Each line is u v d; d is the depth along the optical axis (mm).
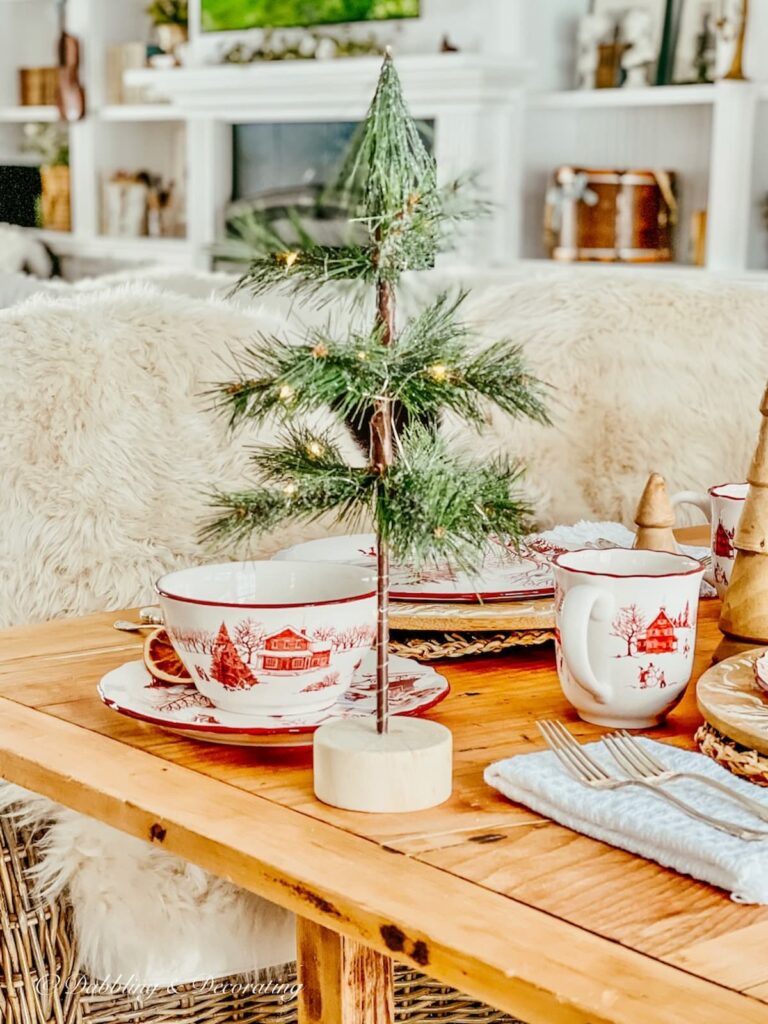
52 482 1463
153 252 5816
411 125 675
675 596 833
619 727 853
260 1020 1156
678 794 699
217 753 808
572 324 2037
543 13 4730
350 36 5199
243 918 1065
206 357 1597
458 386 676
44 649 1036
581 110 4711
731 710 775
